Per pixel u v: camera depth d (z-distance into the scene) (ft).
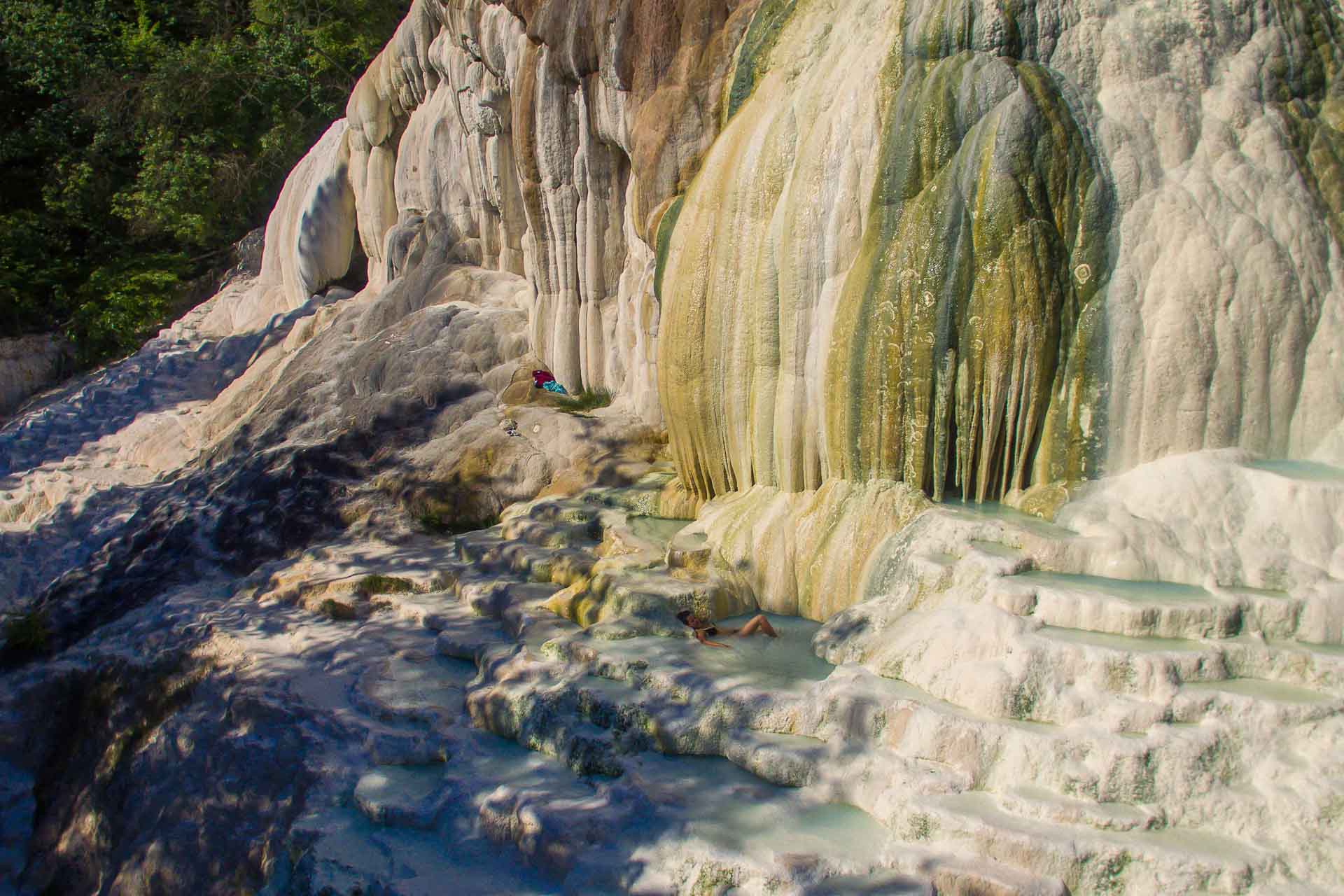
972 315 20.22
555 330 34.37
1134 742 15.62
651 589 21.93
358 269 56.44
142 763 24.34
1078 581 18.33
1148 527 18.85
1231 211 20.13
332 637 24.98
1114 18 21.26
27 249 68.80
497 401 33.94
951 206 20.34
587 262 33.06
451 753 20.02
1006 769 16.07
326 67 77.82
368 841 18.35
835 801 16.92
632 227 31.42
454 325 37.09
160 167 71.72
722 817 16.48
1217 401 19.72
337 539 30.50
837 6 24.13
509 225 40.86
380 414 34.47
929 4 21.40
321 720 21.40
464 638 23.41
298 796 20.22
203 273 72.59
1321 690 16.38
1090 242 20.10
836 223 21.98
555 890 16.52
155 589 30.19
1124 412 19.98
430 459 31.71
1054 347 20.13
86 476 44.50
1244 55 21.45
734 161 24.31
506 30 35.06
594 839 16.78
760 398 23.44
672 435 26.32
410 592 26.68
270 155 74.95
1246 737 15.76
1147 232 20.08
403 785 19.52
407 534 30.01
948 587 18.84
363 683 22.26
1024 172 19.98
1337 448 19.72
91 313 64.28
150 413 50.14
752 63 25.59
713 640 20.84
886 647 18.60
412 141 47.62
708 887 15.49
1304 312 19.97
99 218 74.43
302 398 38.19
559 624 22.58
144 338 63.93
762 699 18.24
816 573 21.80
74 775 26.43
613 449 30.09
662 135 27.45
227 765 22.06
